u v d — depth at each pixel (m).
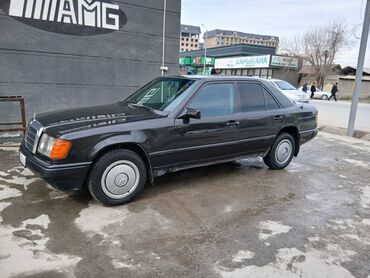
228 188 4.52
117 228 3.27
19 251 2.79
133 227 3.30
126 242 3.02
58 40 6.80
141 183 3.92
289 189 4.62
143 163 3.90
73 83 7.16
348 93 37.62
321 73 44.62
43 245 2.90
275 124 5.13
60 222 3.33
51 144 3.40
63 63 6.96
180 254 2.87
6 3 6.14
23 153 3.85
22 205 3.68
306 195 4.42
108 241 3.02
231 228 3.38
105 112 4.14
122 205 3.81
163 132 3.93
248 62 41.47
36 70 6.68
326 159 6.54
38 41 6.59
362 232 3.44
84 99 7.37
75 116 3.95
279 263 2.80
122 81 7.82
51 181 3.40
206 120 4.29
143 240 3.07
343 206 4.11
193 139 4.21
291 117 5.34
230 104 4.62
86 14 7.02
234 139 4.64
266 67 38.69
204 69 46.12
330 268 2.77
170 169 4.16
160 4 8.05
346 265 2.82
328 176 5.35
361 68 9.23
